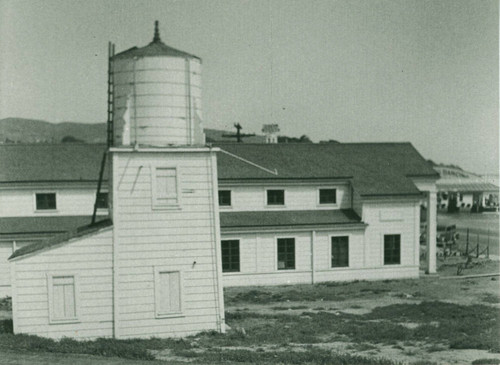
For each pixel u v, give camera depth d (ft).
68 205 118.83
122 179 73.41
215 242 76.18
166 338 73.82
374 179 131.03
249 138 166.71
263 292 112.37
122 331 73.26
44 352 65.31
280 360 61.72
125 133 72.90
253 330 79.20
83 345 68.49
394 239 128.06
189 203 75.41
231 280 118.62
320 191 130.21
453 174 268.21
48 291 71.97
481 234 211.41
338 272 124.06
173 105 73.61
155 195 74.38
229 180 123.95
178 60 73.67
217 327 76.23
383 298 106.22
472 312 90.43
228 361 61.57
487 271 138.21
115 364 58.59
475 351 67.56
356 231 125.29
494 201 281.33
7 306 99.55
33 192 117.19
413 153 143.95
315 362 61.36
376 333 76.38
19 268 71.56
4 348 65.98
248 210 125.90
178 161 74.90
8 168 118.32
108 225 73.56
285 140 170.91
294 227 121.29
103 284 73.10
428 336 75.15
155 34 77.41
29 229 110.52
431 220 134.82
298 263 122.21
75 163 122.01
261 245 120.26
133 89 72.84
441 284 121.39
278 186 127.24
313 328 80.18
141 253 73.97
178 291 75.15
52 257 72.18
